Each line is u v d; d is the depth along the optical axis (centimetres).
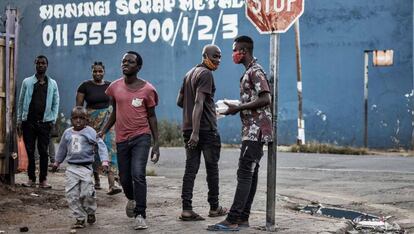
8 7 953
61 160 780
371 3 2328
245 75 745
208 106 798
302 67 2398
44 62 1005
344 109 2359
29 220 813
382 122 2322
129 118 764
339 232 770
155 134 781
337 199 1051
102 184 1109
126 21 2605
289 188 1173
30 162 1017
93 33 2655
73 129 778
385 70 2317
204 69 791
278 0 739
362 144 2338
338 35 2362
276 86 744
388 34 2317
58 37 2709
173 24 2547
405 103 2298
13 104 957
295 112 2398
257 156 740
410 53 2295
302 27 2395
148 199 984
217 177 828
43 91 1007
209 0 2494
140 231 745
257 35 2441
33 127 1004
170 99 2548
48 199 927
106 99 990
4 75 944
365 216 924
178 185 1155
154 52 2569
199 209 901
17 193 938
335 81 2367
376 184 1229
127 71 763
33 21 2739
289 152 2073
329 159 1777
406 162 1698
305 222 811
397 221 895
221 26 2480
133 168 759
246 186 742
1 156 947
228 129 2478
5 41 945
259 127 735
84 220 772
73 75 2688
